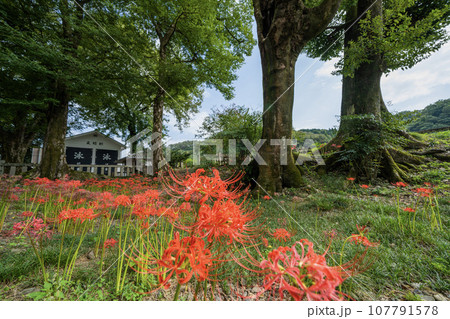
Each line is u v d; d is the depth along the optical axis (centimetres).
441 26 693
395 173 592
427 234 242
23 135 1154
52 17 739
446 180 534
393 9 685
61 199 267
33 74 646
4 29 552
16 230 158
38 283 155
